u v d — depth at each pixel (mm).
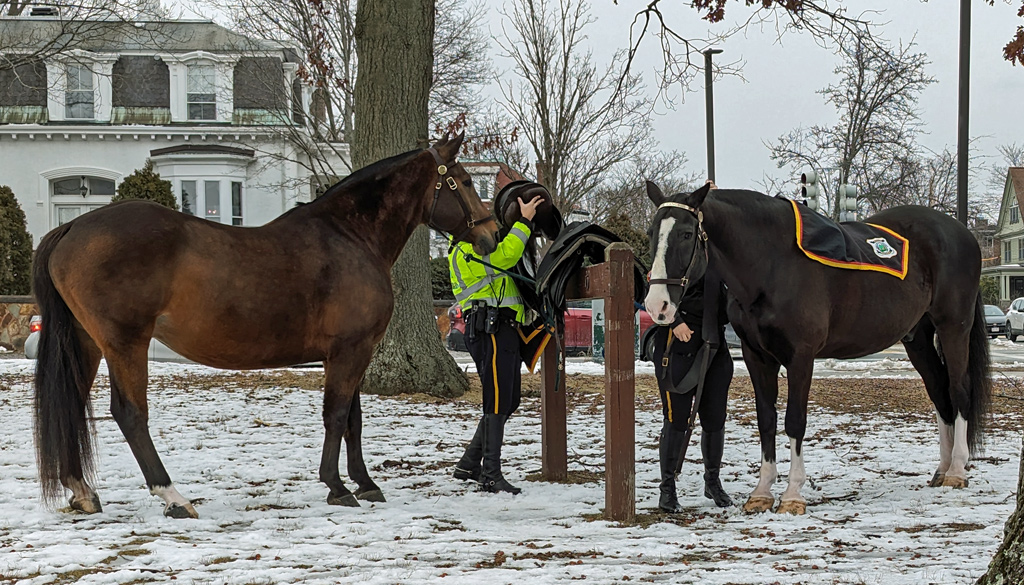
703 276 6277
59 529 5430
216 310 5855
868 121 29156
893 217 7668
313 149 29234
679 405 6281
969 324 7516
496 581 4242
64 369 5738
